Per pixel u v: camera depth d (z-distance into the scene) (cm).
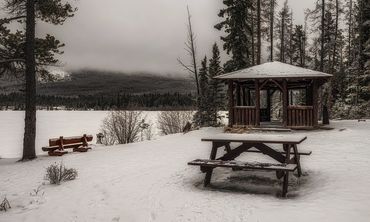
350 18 4512
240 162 884
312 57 4741
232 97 2153
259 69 2156
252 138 921
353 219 622
